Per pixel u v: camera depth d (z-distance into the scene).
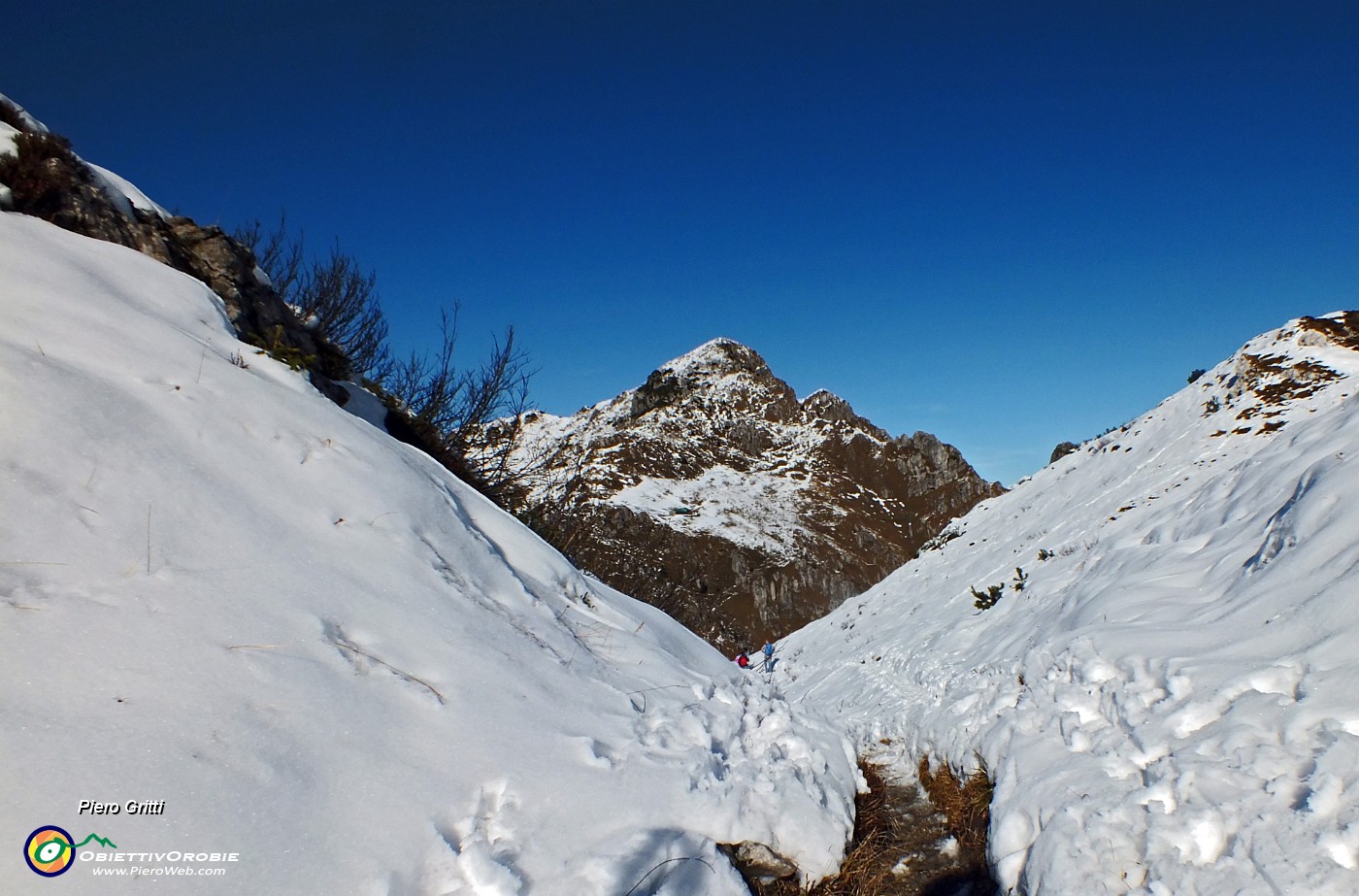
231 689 3.34
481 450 12.61
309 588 4.15
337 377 9.48
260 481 4.68
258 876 2.73
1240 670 4.47
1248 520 7.64
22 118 7.96
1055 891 3.51
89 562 3.56
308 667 3.67
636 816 3.77
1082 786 4.13
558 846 3.40
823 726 6.11
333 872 2.89
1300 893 2.90
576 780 3.83
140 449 4.29
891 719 8.96
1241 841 3.25
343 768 3.30
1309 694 3.92
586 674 5.00
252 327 8.15
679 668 5.87
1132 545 10.59
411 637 4.28
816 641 23.64
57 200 7.19
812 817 4.37
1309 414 14.57
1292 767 3.50
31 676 2.96
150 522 3.94
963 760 5.81
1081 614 8.26
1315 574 5.03
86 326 5.07
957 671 11.16
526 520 11.05
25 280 5.24
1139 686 4.88
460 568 5.20
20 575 3.32
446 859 3.16
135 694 3.10
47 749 2.73
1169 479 14.92
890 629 18.19
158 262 6.95
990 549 19.31
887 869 4.73
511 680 4.40
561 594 6.09
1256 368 17.16
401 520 5.13
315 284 13.20
